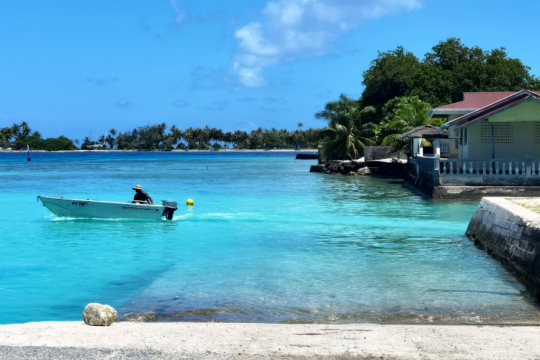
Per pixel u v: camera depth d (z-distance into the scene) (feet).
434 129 146.41
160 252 54.34
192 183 159.33
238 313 33.47
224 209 90.33
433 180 99.66
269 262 49.01
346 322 31.50
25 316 34.32
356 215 81.51
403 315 32.71
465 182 97.55
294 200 105.50
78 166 319.06
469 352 22.47
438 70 241.96
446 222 73.77
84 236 64.28
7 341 23.81
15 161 437.99
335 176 192.03
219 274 44.42
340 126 235.61
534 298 36.04
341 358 21.91
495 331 26.16
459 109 136.36
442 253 52.31
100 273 45.39
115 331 25.79
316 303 35.63
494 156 102.83
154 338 24.54
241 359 21.76
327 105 245.86
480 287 39.34
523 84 240.94
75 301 37.50
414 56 286.87
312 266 47.14
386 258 50.26
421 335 25.29
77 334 25.09
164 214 75.92
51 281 42.83
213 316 32.89
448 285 40.06
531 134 102.94
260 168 272.92
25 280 43.19
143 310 34.47
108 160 467.93
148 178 187.73
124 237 63.46
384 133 224.33
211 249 55.77
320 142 250.37
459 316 32.37
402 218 77.82
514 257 42.50
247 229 68.80
